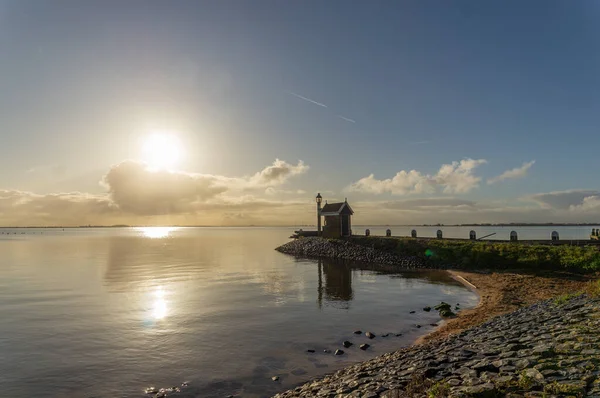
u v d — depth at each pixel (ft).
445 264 152.56
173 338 66.54
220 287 116.67
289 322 76.07
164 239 539.29
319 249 225.35
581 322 46.21
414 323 74.84
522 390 27.45
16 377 50.75
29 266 179.11
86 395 45.80
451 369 36.47
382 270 153.99
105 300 97.86
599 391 25.22
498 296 91.71
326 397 37.65
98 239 549.54
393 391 33.55
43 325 74.74
